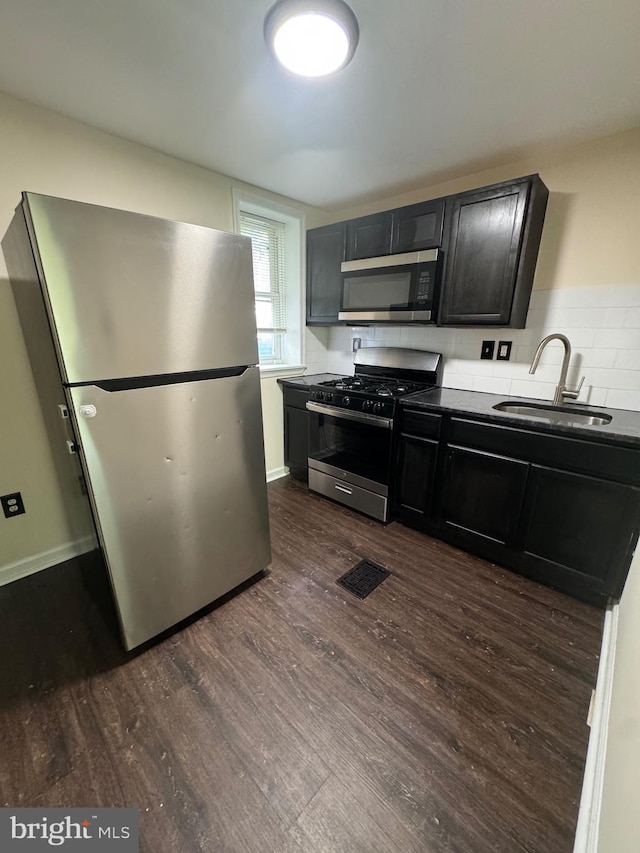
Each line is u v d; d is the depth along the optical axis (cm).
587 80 141
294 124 177
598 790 96
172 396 140
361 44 124
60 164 175
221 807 101
